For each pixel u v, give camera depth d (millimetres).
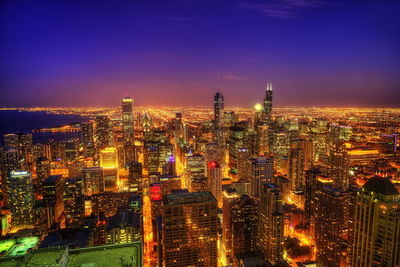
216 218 120500
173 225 116938
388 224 82250
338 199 158000
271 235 161875
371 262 86875
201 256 120812
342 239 158500
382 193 83875
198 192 126875
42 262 26875
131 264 27000
